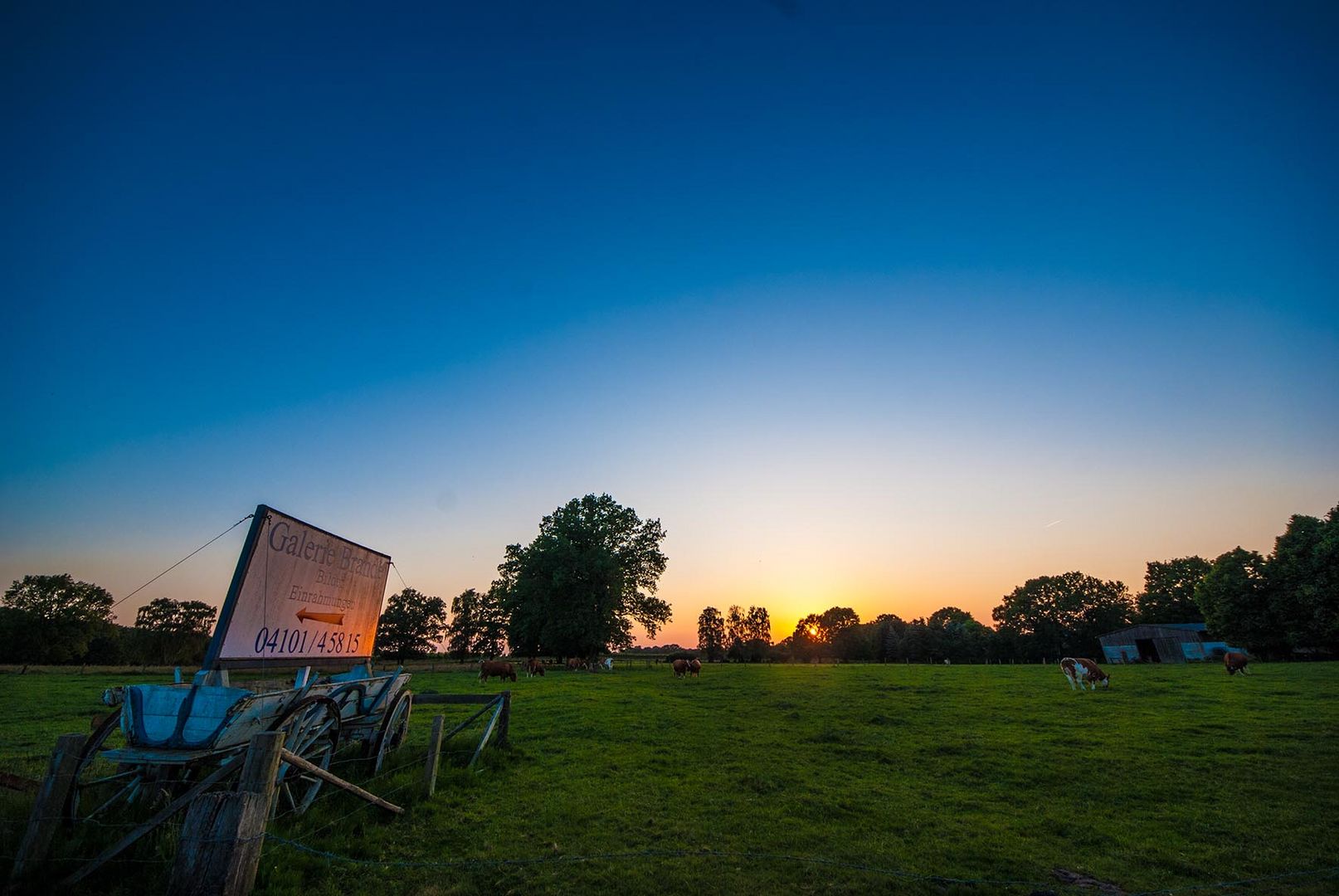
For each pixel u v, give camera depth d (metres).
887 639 112.69
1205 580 68.38
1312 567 57.78
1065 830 10.13
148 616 91.19
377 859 8.32
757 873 8.30
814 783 13.06
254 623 10.53
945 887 7.98
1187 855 8.98
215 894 5.16
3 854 6.85
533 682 40.28
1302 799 11.38
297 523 11.78
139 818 8.27
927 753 15.87
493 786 12.23
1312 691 25.06
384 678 12.51
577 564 64.94
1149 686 29.28
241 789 5.85
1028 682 34.16
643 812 10.91
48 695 29.50
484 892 7.50
